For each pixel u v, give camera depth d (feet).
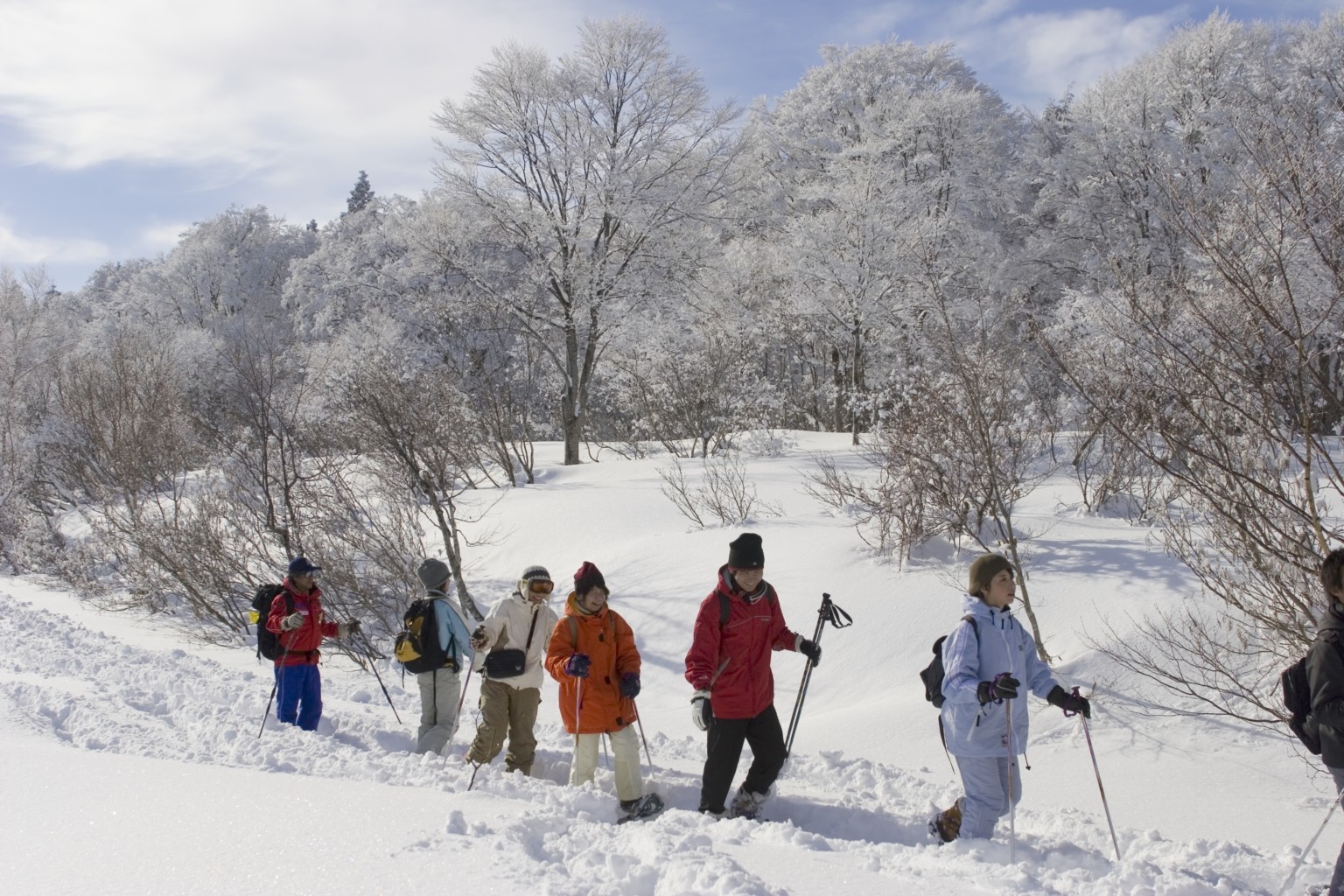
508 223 83.87
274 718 24.88
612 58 82.23
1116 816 19.45
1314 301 19.92
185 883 10.77
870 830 18.01
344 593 45.60
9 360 105.70
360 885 10.64
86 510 82.84
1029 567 33.91
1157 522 36.24
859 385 87.40
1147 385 22.89
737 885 10.46
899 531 38.86
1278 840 17.69
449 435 60.29
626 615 40.37
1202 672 23.25
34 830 12.78
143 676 30.68
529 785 17.65
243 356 74.95
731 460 66.80
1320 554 19.65
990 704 14.78
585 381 84.48
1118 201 95.30
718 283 91.76
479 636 20.80
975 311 72.43
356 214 162.09
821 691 31.32
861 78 123.34
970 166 112.27
